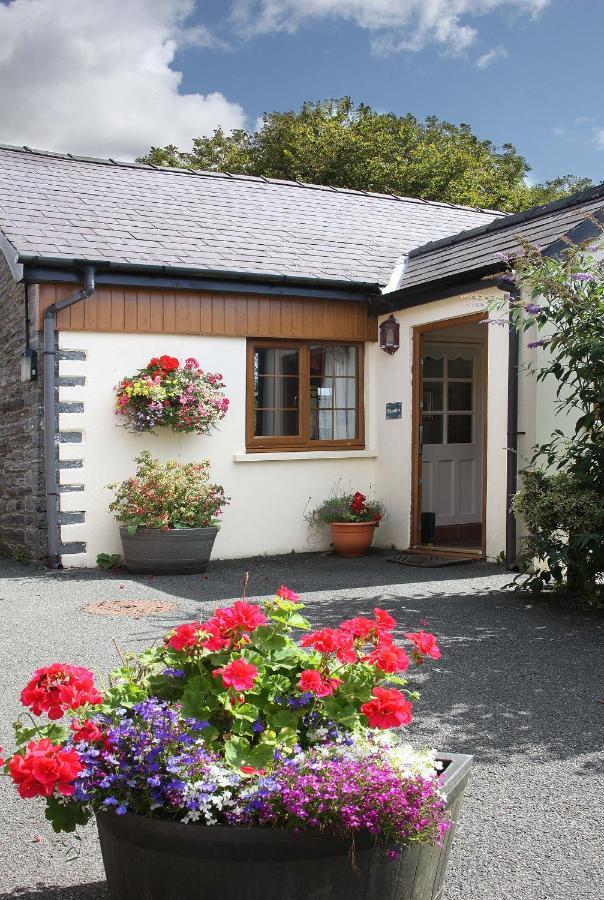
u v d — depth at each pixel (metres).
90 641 5.99
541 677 5.12
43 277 9.00
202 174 12.99
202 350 9.99
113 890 2.47
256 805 2.21
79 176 11.66
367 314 10.98
